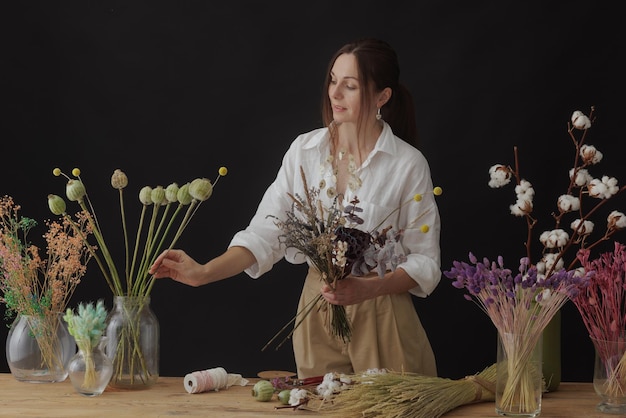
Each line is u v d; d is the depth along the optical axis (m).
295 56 3.85
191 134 3.90
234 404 2.44
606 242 3.76
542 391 2.64
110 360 2.56
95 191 3.94
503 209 3.81
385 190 2.89
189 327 3.95
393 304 2.87
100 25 3.90
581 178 2.74
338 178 2.92
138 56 3.90
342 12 3.83
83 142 3.93
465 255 3.84
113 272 2.64
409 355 2.89
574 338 3.80
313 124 3.85
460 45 3.79
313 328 2.92
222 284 3.94
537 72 3.76
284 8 3.84
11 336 2.67
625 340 2.41
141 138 3.92
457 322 3.85
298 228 2.52
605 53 3.74
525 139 3.78
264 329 3.93
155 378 2.63
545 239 2.73
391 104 3.04
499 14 3.77
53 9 3.90
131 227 3.95
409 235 2.89
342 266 2.40
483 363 3.84
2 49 3.92
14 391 2.56
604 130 3.75
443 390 2.38
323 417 2.32
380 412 2.29
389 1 3.81
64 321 2.72
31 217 3.93
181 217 3.93
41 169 3.93
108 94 3.92
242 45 3.87
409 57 3.81
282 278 3.91
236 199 3.90
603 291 2.44
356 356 2.88
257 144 3.88
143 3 3.88
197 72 3.89
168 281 3.95
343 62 2.83
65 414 2.31
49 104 3.92
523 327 2.32
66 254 2.71
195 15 3.87
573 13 3.74
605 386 2.42
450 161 3.82
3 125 3.93
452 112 3.81
